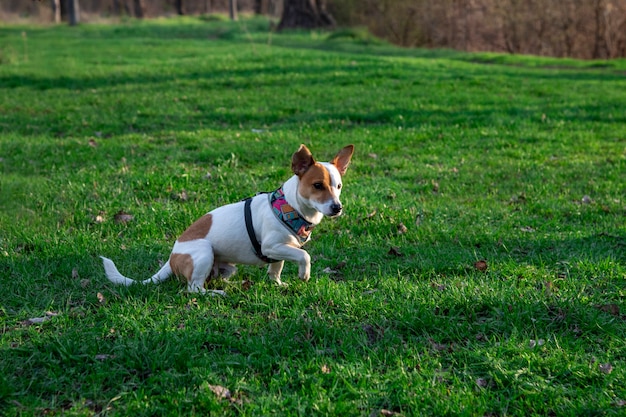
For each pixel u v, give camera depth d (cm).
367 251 637
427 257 621
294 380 398
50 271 560
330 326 467
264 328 466
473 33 3559
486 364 418
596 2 3259
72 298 514
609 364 418
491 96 1644
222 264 545
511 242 671
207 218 527
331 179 480
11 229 671
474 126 1306
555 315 488
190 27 4169
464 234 693
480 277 567
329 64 2166
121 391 383
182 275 520
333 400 380
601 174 963
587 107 1529
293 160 487
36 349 421
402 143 1148
